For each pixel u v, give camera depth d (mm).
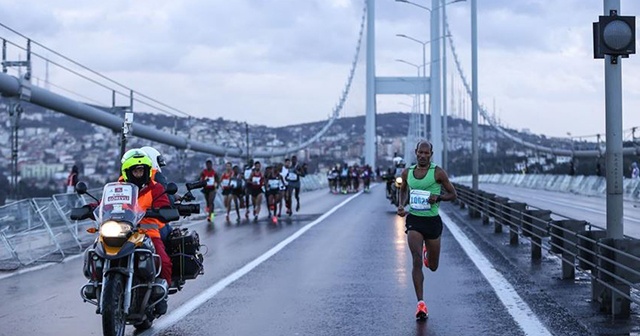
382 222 26531
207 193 27141
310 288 12320
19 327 9555
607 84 10883
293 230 23312
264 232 22703
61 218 18500
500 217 19844
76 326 9602
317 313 10305
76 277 13922
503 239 19578
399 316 10047
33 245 16891
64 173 40719
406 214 10594
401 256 16531
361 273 13969
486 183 94250
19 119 25141
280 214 29969
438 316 10000
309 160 99312
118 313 7934
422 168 10359
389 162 165125
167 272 8773
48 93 29953
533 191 62219
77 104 32438
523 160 93062
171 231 9430
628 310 9438
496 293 11609
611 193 10836
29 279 13695
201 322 9781
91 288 8203
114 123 36062
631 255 8797
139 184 8828
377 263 15367
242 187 28453
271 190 27484
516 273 13703
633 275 9320
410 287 12312
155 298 8484
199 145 53719
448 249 17688
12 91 24750
